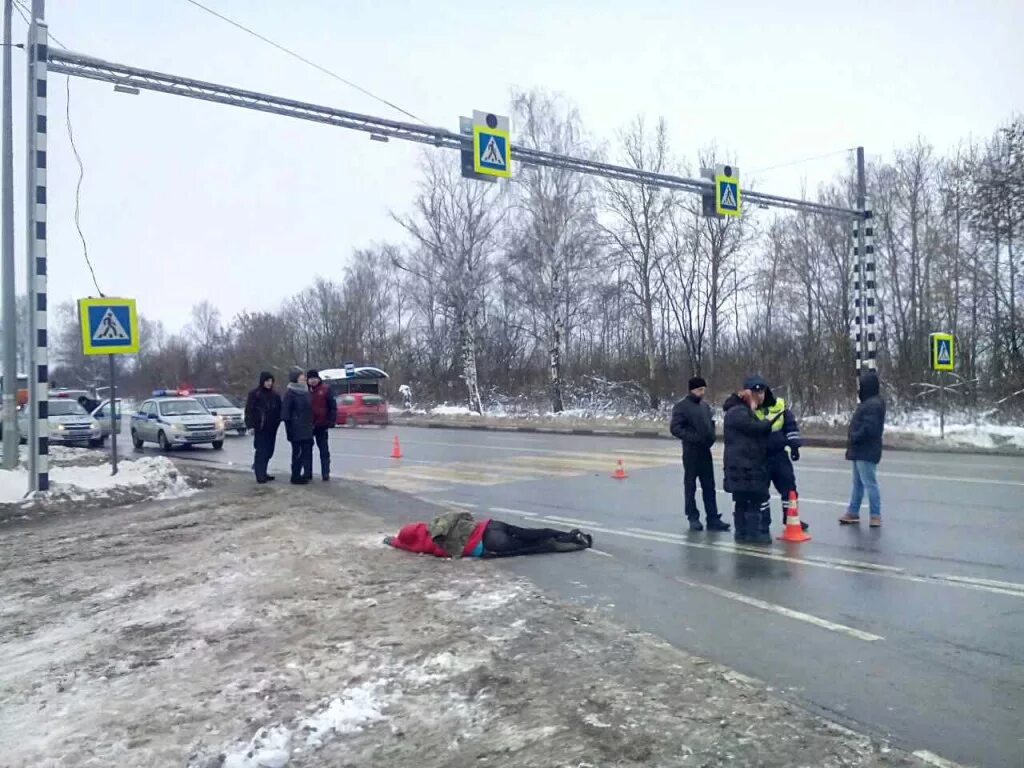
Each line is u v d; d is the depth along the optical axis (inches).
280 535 406.9
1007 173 1114.7
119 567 356.5
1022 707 185.0
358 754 164.7
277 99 634.2
